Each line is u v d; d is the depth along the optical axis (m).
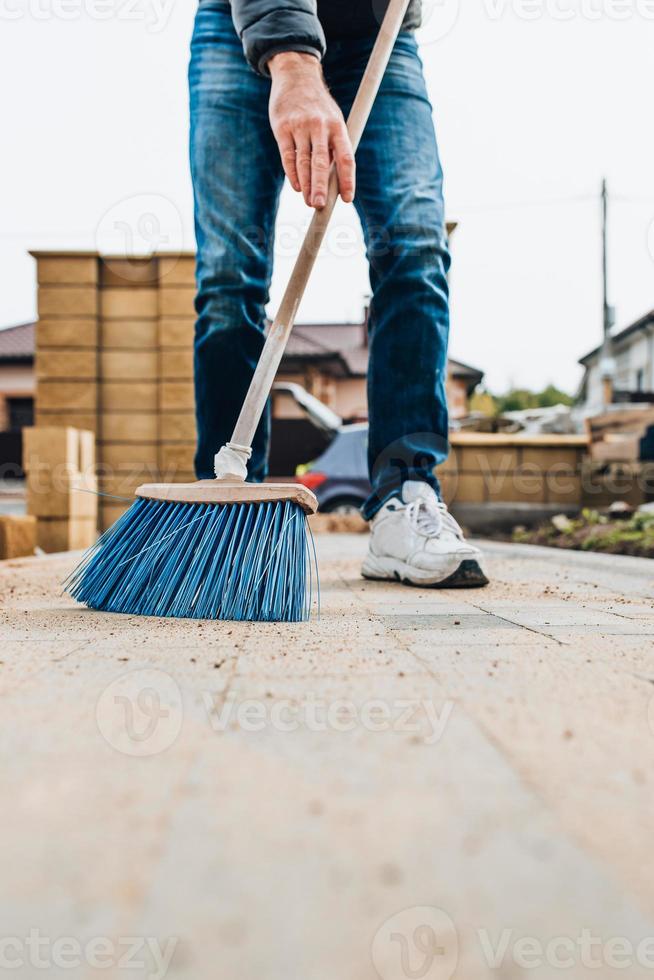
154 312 7.27
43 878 0.48
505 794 0.62
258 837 0.54
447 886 0.47
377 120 2.44
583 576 2.84
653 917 0.44
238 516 1.82
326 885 0.47
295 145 1.95
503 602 2.01
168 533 1.85
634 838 0.54
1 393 24.47
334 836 0.54
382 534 2.58
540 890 0.47
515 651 1.25
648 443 7.29
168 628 1.53
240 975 0.38
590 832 0.55
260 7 1.99
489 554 4.31
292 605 1.67
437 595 2.19
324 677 1.04
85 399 7.21
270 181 2.41
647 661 1.16
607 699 0.92
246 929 0.42
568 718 0.84
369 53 2.46
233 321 2.36
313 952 0.40
